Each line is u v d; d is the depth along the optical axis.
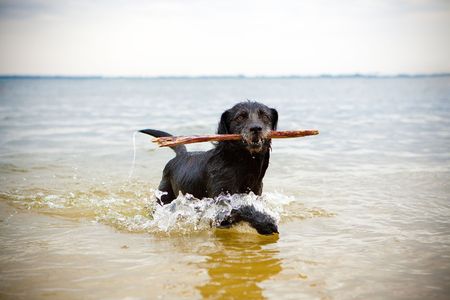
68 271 4.88
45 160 11.86
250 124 6.33
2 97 51.84
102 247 5.71
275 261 5.18
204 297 4.26
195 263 5.13
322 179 9.59
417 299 4.23
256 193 7.00
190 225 6.75
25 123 20.88
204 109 29.75
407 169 10.30
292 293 4.34
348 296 4.28
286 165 11.18
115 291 4.39
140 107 32.78
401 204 7.54
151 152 13.23
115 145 14.48
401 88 84.62
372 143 14.50
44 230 6.45
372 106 32.34
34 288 4.46
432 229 6.25
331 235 6.12
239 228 6.50
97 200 8.28
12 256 5.34
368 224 6.55
